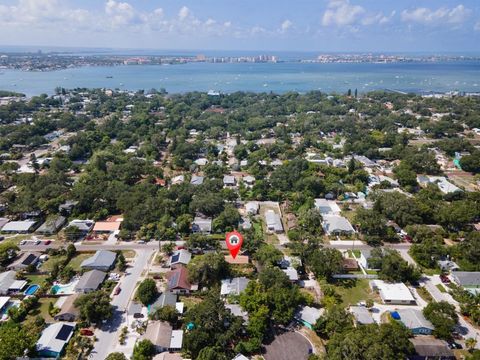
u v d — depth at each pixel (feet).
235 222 486.79
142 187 564.30
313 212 486.38
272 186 613.11
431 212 491.31
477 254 399.65
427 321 311.06
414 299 345.31
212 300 309.83
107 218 513.04
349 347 259.19
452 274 380.17
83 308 307.58
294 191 593.01
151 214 484.33
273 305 317.83
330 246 449.06
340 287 370.32
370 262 395.14
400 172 636.48
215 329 290.56
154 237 463.01
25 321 317.42
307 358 279.28
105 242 453.58
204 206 506.89
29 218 508.53
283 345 292.81
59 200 521.65
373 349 254.06
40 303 341.41
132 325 312.50
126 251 432.66
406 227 467.52
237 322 294.25
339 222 485.15
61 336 290.97
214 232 479.00
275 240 464.24
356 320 313.94
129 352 285.02
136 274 388.37
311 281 379.76
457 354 286.05
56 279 375.25
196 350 278.46
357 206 559.79
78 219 496.64
